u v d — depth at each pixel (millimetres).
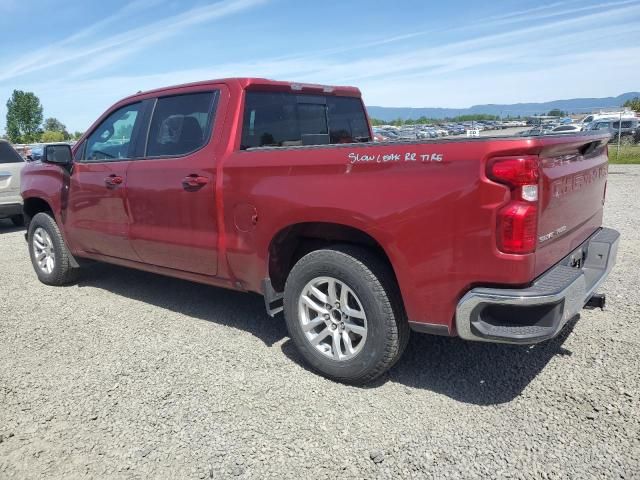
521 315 2807
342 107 5145
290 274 3621
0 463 2830
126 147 4859
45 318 4953
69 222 5527
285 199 3494
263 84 4191
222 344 4207
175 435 3014
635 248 6469
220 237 3994
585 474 2549
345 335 3438
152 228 4527
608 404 3094
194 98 4297
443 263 2916
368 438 2918
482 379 3486
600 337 3945
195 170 4086
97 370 3830
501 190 2697
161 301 5328
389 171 3053
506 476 2572
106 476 2703
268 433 3000
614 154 23344
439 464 2684
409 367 3705
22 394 3525
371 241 3354
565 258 3260
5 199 9547
